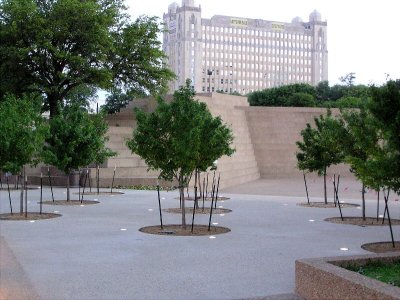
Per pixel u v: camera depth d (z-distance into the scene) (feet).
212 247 40.83
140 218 58.49
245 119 156.76
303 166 76.13
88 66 123.24
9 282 29.78
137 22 136.87
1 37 119.14
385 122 31.68
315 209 68.74
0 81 123.13
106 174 106.42
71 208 68.18
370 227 52.49
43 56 121.90
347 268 26.61
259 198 84.43
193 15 566.36
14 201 76.84
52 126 73.82
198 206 70.85
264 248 40.47
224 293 27.55
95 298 26.58
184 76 559.79
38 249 39.78
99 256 37.19
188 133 49.75
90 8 118.73
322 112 159.94
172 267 33.71
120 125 139.85
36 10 116.78
